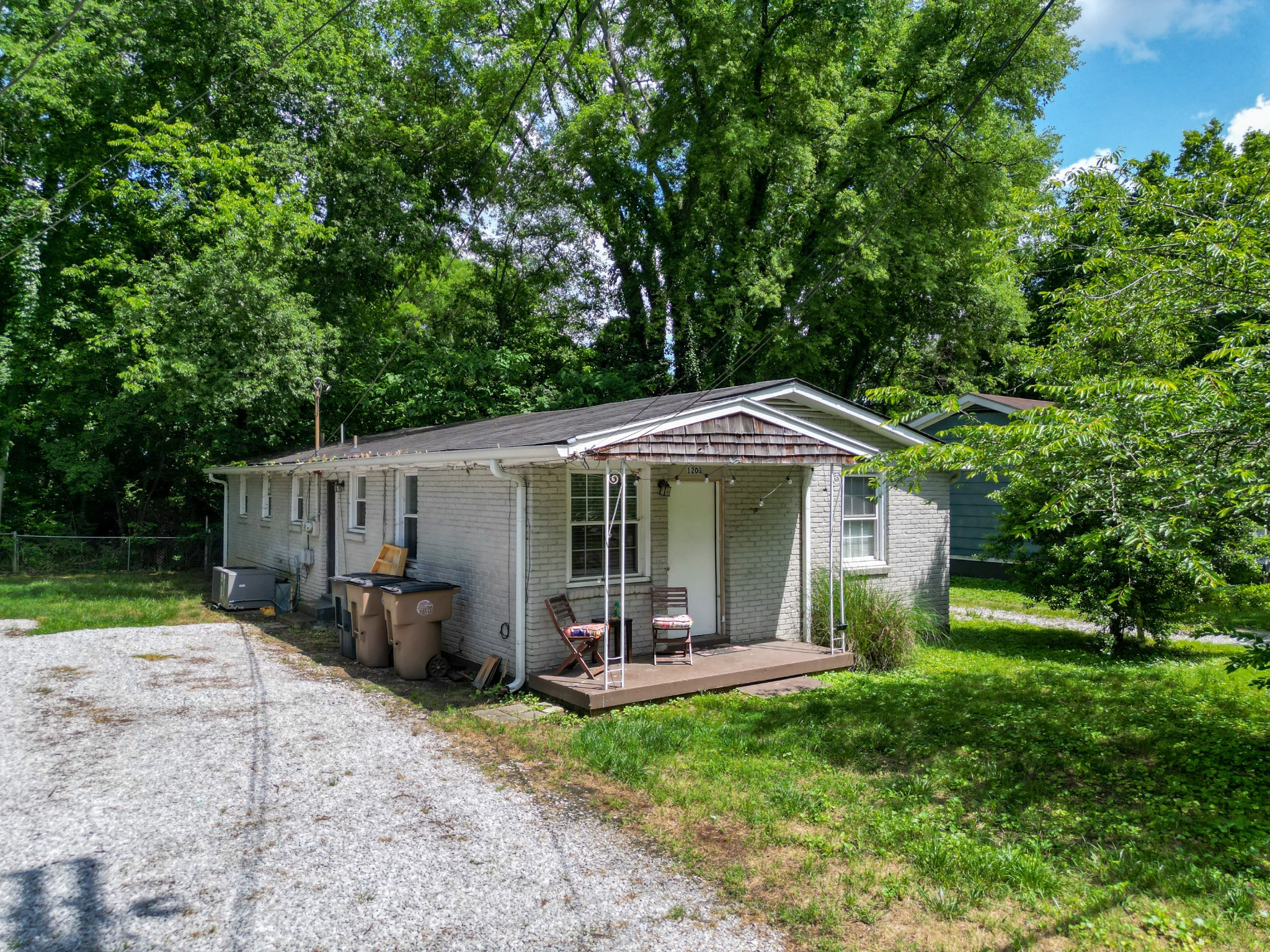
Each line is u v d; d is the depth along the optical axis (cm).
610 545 930
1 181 2116
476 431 1259
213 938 406
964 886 459
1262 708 840
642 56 2214
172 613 1463
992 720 792
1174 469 541
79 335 2264
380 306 2277
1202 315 717
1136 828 542
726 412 895
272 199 1841
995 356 2466
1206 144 1302
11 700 848
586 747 692
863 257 1917
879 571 1285
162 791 596
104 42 1875
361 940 405
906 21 2114
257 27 1875
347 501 1385
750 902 446
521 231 2345
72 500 2538
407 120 2358
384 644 1035
